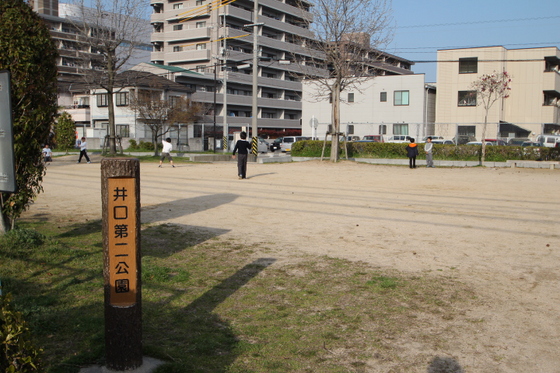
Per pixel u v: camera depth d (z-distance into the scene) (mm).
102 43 29438
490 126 44062
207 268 6344
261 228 8922
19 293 5062
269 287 5621
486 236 8266
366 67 39219
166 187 14766
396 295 5348
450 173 21047
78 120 52875
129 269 3422
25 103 6488
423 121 46531
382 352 4004
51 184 15430
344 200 12344
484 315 4793
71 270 5965
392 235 8359
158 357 3730
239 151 17328
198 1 66188
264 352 3980
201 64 64938
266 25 68250
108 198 3369
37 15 6797
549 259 6809
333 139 26812
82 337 4125
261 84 68750
